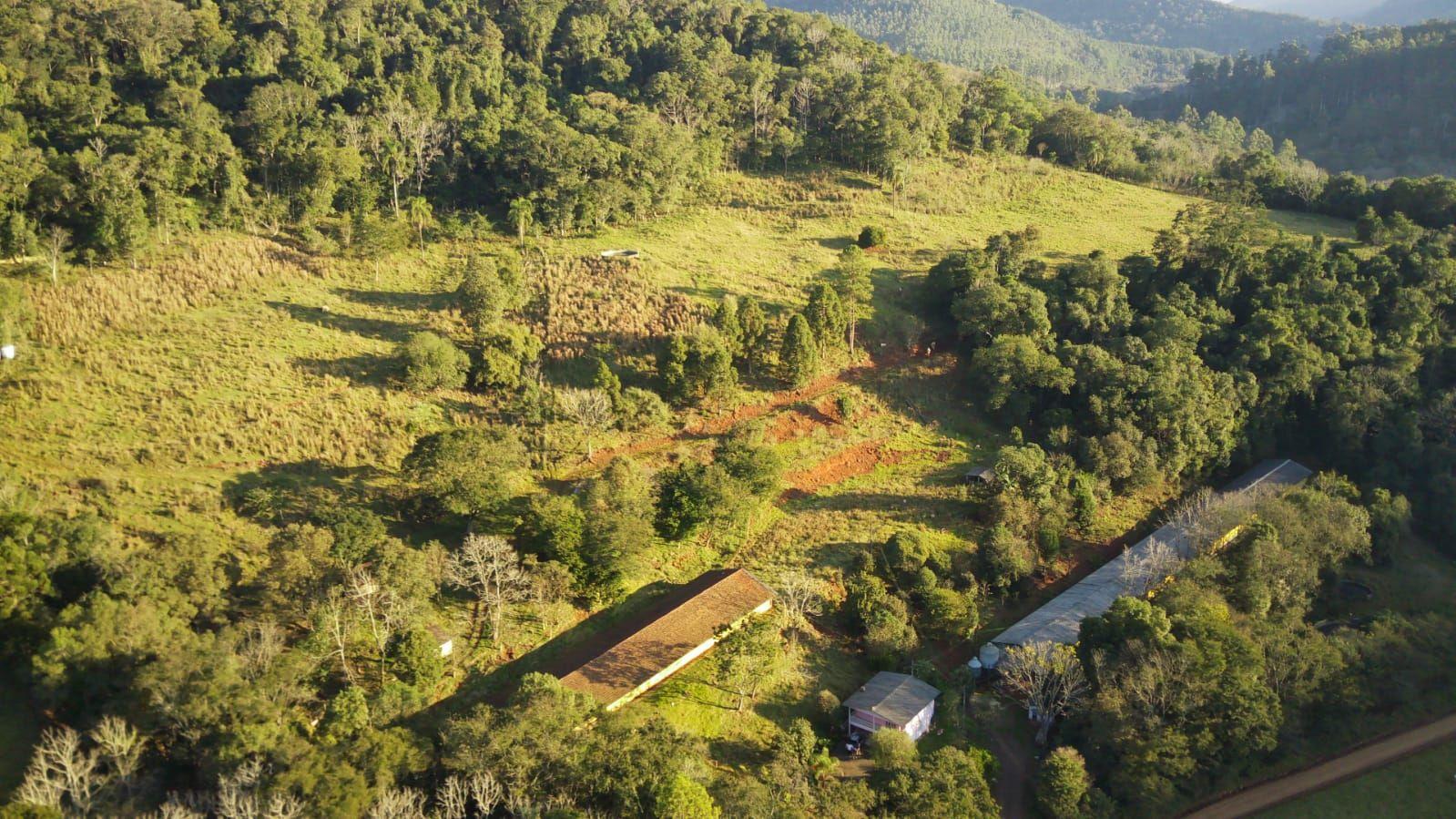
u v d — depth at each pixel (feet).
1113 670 195.72
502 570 199.62
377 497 222.69
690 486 229.66
